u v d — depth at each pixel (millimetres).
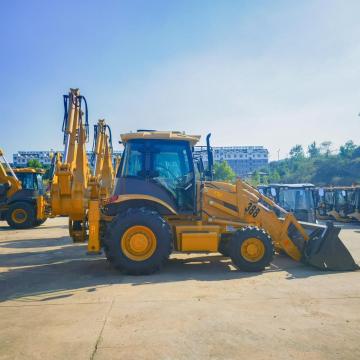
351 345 3611
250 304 4875
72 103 7797
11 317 4504
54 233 14188
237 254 6891
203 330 4004
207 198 7578
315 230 7566
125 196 7172
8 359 3406
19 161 115562
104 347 3623
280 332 3934
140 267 6598
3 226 17406
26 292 5629
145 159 7430
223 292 5473
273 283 6012
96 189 7824
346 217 19578
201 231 7176
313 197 13445
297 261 7832
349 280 6184
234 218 7672
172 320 4305
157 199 7219
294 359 3338
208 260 8062
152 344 3674
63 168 7344
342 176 65312
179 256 8531
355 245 10883
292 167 84750
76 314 4566
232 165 132125
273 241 7707
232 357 3385
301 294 5344
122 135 7430
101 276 6660
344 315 4438
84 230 7961
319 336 3826
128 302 5020
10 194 15609
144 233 6680
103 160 11922
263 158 132750
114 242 6602
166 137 7414
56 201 7340
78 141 7641
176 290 5602
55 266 7680
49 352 3535
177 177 7484
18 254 9305
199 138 7641
